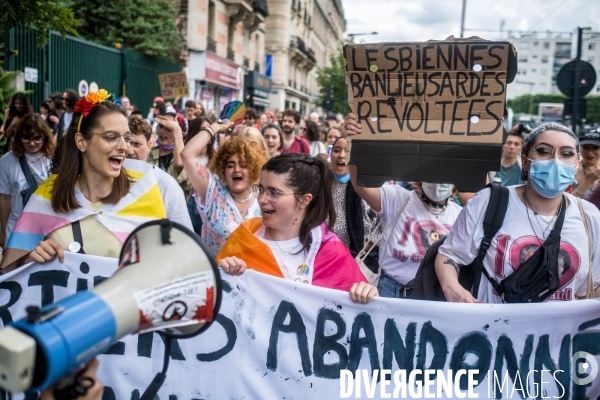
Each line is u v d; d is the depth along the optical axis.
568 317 2.61
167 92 12.80
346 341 2.69
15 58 10.92
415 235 3.70
